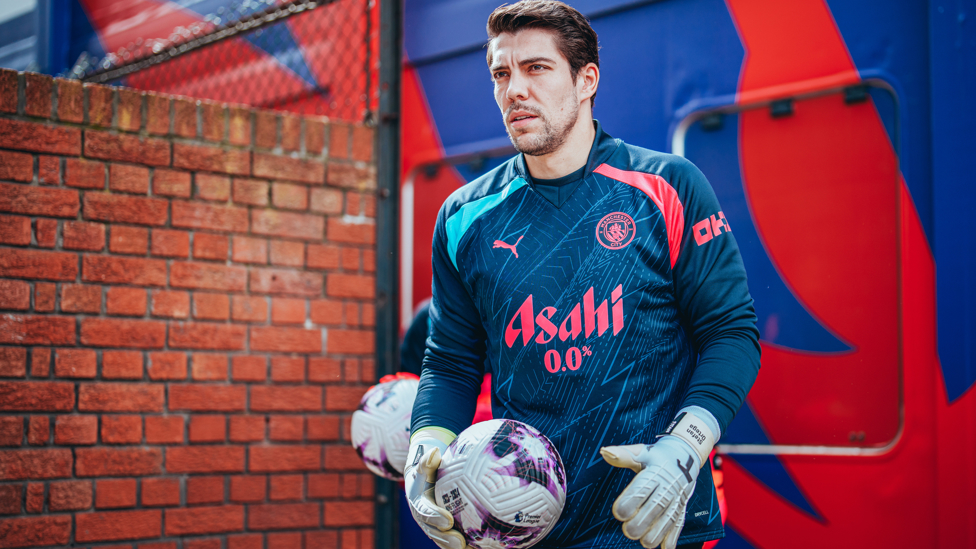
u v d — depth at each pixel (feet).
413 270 13.17
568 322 5.58
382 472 8.01
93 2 19.69
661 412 5.54
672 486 4.79
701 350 5.60
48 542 9.32
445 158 12.79
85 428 9.59
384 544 11.05
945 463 8.74
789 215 9.93
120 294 9.91
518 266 5.77
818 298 9.71
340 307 11.25
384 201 11.61
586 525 5.54
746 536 10.07
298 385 10.88
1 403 9.22
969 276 8.68
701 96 10.54
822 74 9.71
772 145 10.08
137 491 9.82
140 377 9.95
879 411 9.25
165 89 17.07
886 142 9.34
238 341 10.56
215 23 16.15
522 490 5.14
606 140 5.98
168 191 10.29
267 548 10.49
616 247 5.58
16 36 21.90
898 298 9.18
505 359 5.81
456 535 5.30
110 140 10.00
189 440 10.16
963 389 8.67
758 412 10.07
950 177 8.84
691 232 5.59
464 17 12.68
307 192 11.18
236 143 10.78
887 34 9.33
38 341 9.45
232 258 10.62
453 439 5.98
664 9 10.89
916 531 8.92
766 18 10.11
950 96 8.87
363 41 13.05
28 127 9.57
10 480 9.20
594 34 5.83
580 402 5.54
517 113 5.56
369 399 8.02
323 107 13.92
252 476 10.49
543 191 5.87
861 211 9.46
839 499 9.43
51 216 9.64
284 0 13.24
